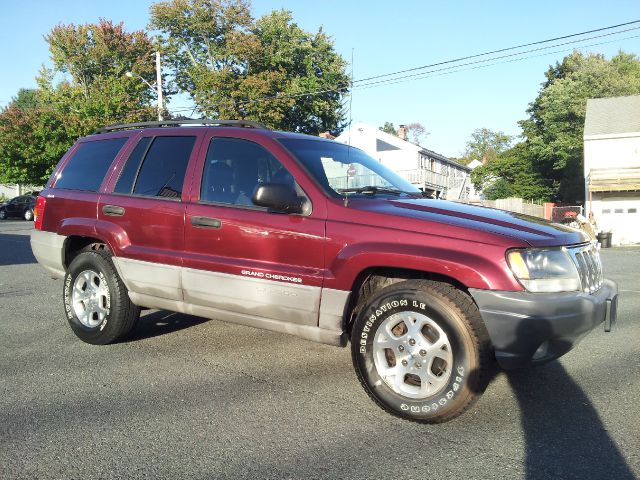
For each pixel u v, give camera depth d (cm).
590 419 341
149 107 3716
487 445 306
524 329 309
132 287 462
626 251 2072
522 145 5009
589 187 2786
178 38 4300
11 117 3766
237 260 404
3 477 272
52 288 834
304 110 4162
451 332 320
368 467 281
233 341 511
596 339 538
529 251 321
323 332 374
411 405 332
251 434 320
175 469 280
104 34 4238
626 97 3381
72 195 512
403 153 3847
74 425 331
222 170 432
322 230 371
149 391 386
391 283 379
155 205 450
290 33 4244
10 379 411
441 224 342
